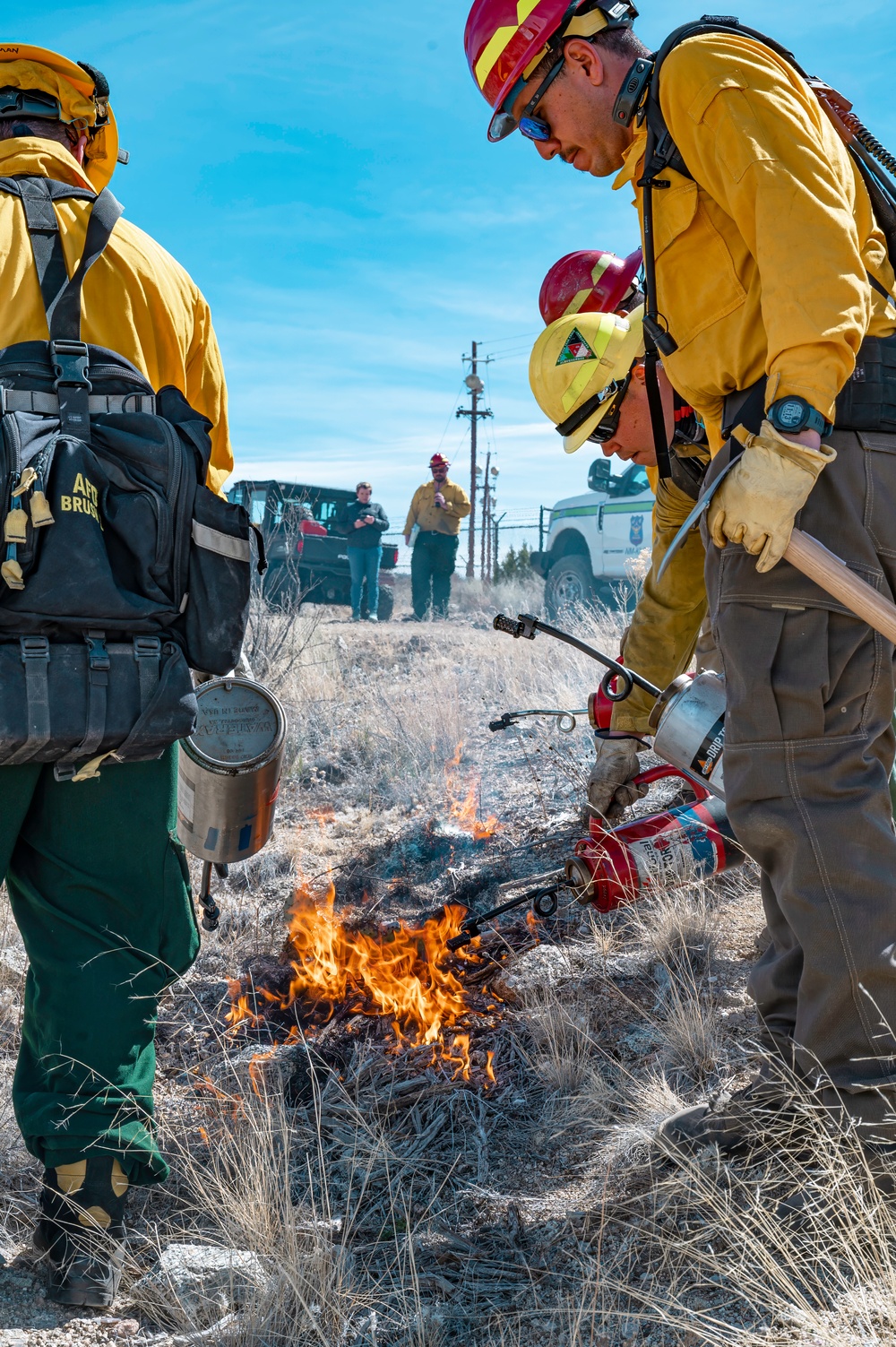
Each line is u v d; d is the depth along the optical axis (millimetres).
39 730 1760
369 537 15828
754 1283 1667
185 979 3186
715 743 2441
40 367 1881
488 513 37469
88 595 1799
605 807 3049
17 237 1964
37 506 1753
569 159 2186
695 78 1813
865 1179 1775
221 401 2377
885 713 1872
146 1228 2111
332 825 4789
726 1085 2268
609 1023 2711
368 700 7203
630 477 11695
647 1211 1973
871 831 1806
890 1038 1780
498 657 8055
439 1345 1764
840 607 1815
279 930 3477
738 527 1738
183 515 1919
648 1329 1705
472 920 3098
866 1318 1599
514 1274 1909
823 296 1646
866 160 1990
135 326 2051
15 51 2160
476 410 38156
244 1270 1917
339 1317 1818
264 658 7266
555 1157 2246
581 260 2830
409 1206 2133
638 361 2596
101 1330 1836
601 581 12188
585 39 2020
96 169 2383
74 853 1957
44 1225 1939
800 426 1667
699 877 2955
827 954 1789
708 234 1859
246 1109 2391
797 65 1948
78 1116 1899
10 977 3146
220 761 2404
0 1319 1853
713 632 1966
